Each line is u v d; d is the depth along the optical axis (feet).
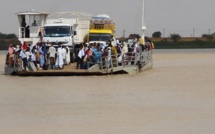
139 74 271.49
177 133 131.44
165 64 383.86
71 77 257.34
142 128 137.18
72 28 303.07
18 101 188.55
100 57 261.24
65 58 278.46
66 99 190.60
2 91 215.51
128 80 245.04
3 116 158.61
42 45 270.05
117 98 190.90
